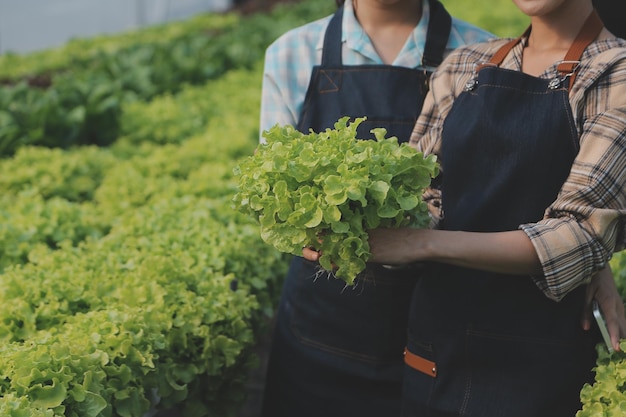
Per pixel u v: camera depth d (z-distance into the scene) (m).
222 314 3.02
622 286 2.96
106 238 3.64
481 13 8.80
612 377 2.22
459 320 2.33
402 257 2.16
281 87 2.88
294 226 2.10
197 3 17.94
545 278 2.15
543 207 2.22
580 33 2.23
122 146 5.73
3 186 4.83
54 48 11.53
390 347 2.80
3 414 2.05
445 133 2.33
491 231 2.27
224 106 6.38
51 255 3.39
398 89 2.72
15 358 2.24
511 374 2.29
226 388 3.12
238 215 3.96
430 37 2.79
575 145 2.16
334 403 2.90
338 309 2.82
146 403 2.53
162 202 4.08
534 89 2.21
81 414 2.25
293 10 11.94
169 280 3.12
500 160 2.24
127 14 17.03
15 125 6.00
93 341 2.51
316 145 2.18
